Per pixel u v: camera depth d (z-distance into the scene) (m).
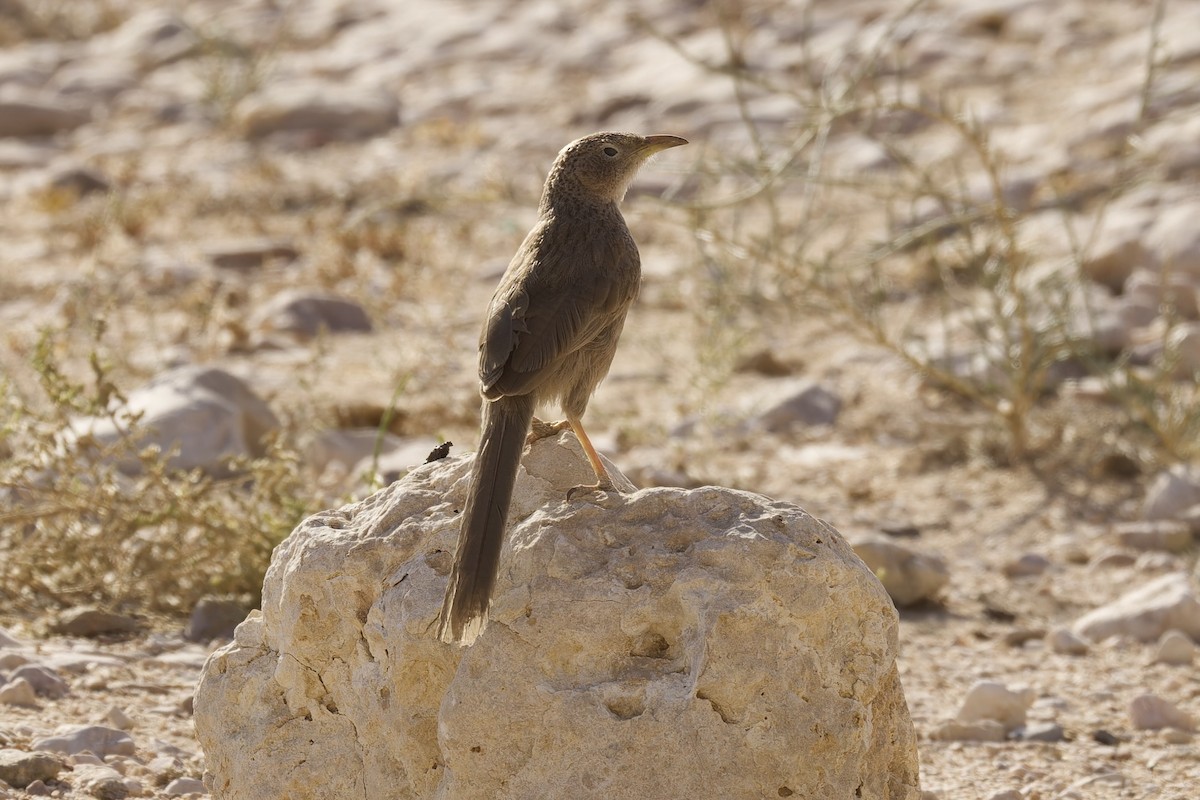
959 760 8.64
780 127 23.56
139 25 34.16
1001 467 13.93
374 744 6.25
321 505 10.60
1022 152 21.86
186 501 10.27
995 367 15.09
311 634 6.40
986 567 12.02
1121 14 27.52
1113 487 13.44
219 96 28.28
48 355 11.04
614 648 6.00
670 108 25.45
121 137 27.47
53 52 32.88
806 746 5.93
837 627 6.05
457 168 24.39
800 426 14.96
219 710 6.65
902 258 19.05
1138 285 17.08
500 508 5.98
